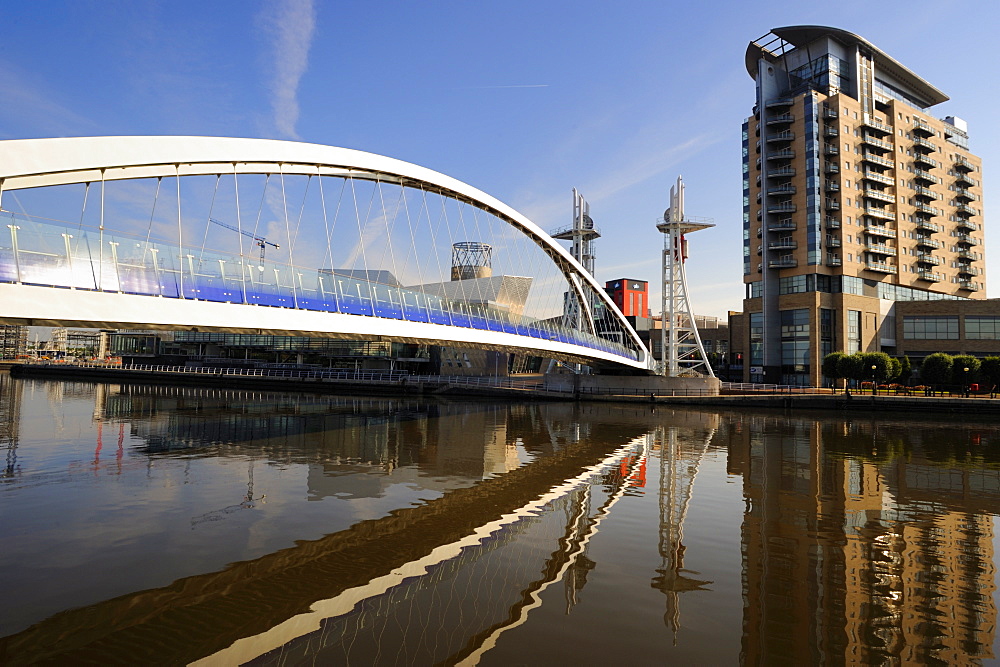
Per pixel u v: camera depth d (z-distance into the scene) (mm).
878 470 21500
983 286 79188
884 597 9859
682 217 58219
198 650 7992
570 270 48094
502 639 8266
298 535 13258
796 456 24641
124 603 9508
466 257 77562
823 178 63594
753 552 12188
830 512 15539
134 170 15484
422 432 31953
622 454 25078
